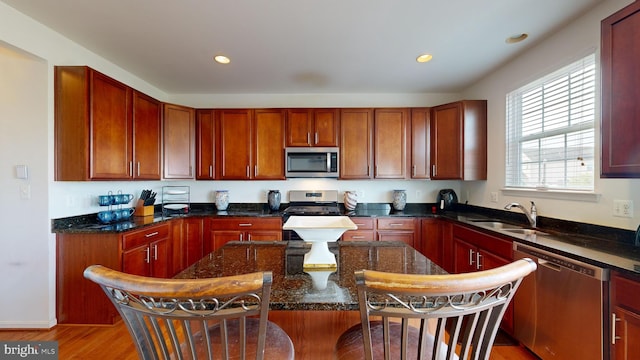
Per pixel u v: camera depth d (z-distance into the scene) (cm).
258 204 374
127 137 263
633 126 135
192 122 342
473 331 78
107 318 223
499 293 76
